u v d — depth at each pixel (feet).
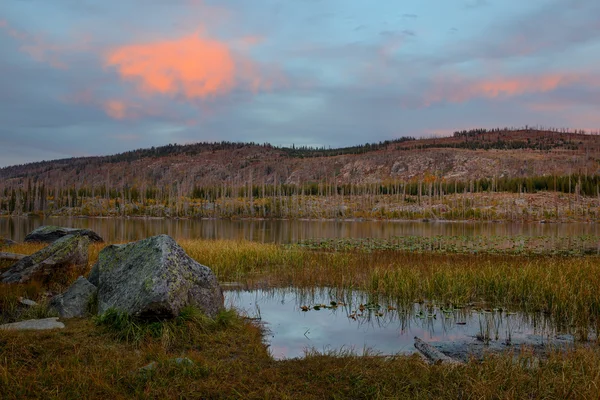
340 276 57.31
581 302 39.22
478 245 109.19
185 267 31.73
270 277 58.75
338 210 399.03
